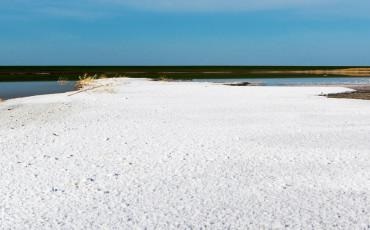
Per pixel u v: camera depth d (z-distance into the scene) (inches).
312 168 525.7
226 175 497.7
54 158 569.0
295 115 953.5
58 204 407.8
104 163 545.6
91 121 870.4
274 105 1139.3
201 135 723.4
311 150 615.2
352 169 520.1
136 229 356.5
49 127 802.2
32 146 641.6
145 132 750.5
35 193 435.5
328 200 420.2
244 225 364.5
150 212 390.9
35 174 497.7
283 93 1502.2
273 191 445.4
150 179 482.3
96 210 394.6
